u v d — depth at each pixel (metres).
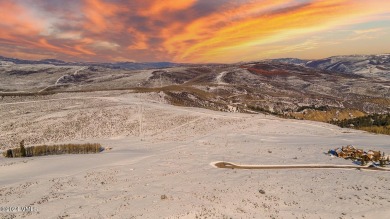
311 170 40.97
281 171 40.59
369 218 27.70
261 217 27.59
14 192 33.72
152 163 45.72
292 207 29.72
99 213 28.19
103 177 39.03
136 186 35.50
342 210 29.06
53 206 29.83
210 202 30.34
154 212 28.09
